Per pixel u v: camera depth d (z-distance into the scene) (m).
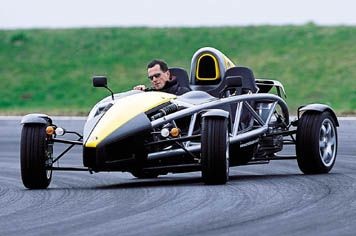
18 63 140.38
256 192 30.20
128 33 150.25
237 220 24.61
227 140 32.72
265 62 131.50
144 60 138.75
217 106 34.88
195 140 35.06
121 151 32.78
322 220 24.44
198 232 22.91
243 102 36.44
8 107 120.25
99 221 25.00
